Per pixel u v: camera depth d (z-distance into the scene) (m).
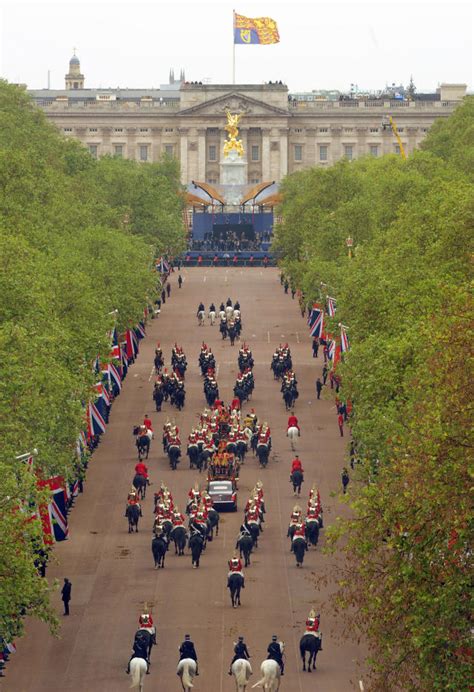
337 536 104.88
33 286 171.25
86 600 147.38
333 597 129.38
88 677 127.06
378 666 97.81
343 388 170.12
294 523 160.25
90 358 190.50
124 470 199.50
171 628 138.75
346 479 183.25
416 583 95.75
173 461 199.75
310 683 125.19
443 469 95.00
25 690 124.06
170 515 165.88
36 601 116.88
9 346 148.50
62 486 165.12
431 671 94.06
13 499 114.50
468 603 94.12
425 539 96.19
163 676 126.62
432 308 164.12
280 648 124.56
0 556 109.19
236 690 122.88
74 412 158.75
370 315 178.62
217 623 140.00
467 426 96.62
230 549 164.25
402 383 146.75
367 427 146.00
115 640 136.12
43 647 134.62
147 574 155.38
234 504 179.50
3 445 128.62
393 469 105.00
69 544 166.00
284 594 148.50
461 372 99.75
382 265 194.88
